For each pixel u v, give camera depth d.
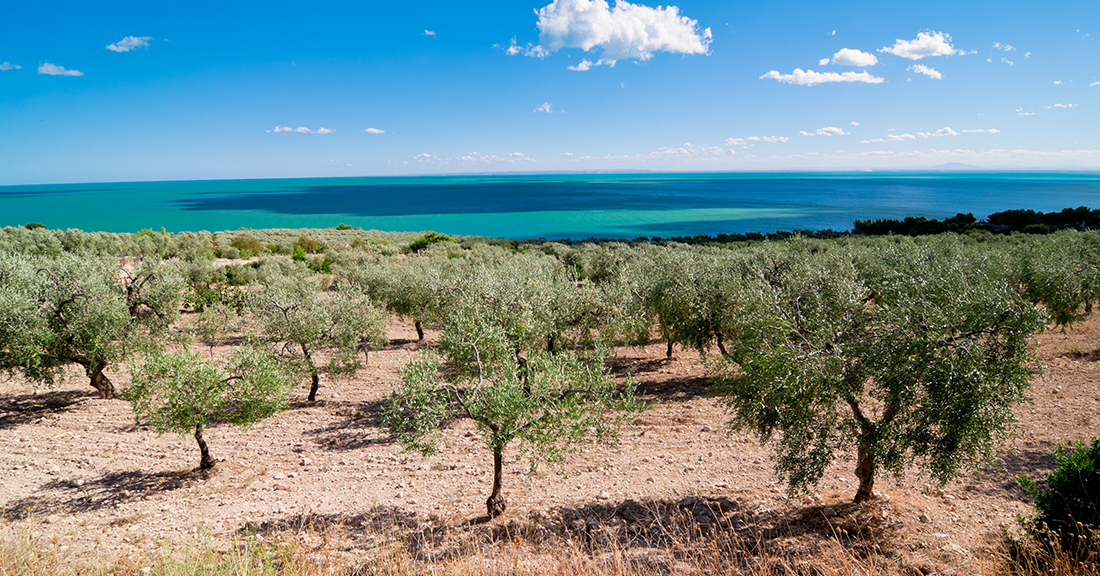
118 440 16.09
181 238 79.00
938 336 8.62
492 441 10.21
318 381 22.52
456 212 199.50
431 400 10.75
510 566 8.62
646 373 23.61
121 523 10.98
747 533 9.64
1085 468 6.88
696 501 11.25
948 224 74.31
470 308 19.95
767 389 9.73
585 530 10.23
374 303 32.97
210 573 7.20
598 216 177.12
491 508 10.98
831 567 7.77
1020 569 6.60
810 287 16.31
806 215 175.25
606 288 25.03
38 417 17.84
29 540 9.34
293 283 37.47
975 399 8.20
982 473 11.23
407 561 8.69
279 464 14.49
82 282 19.80
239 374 14.47
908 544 8.59
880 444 8.80
